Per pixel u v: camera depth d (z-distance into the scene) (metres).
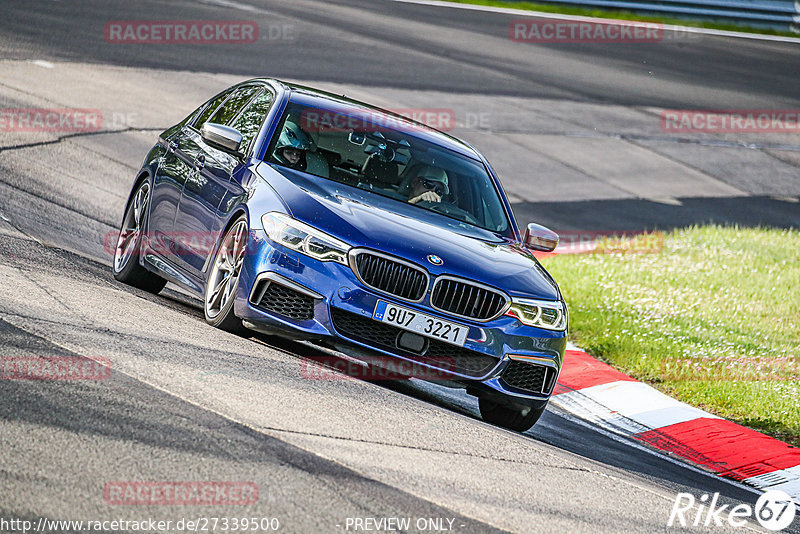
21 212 36.06
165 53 73.69
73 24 76.12
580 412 31.45
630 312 42.28
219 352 22.08
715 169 79.19
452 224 26.12
